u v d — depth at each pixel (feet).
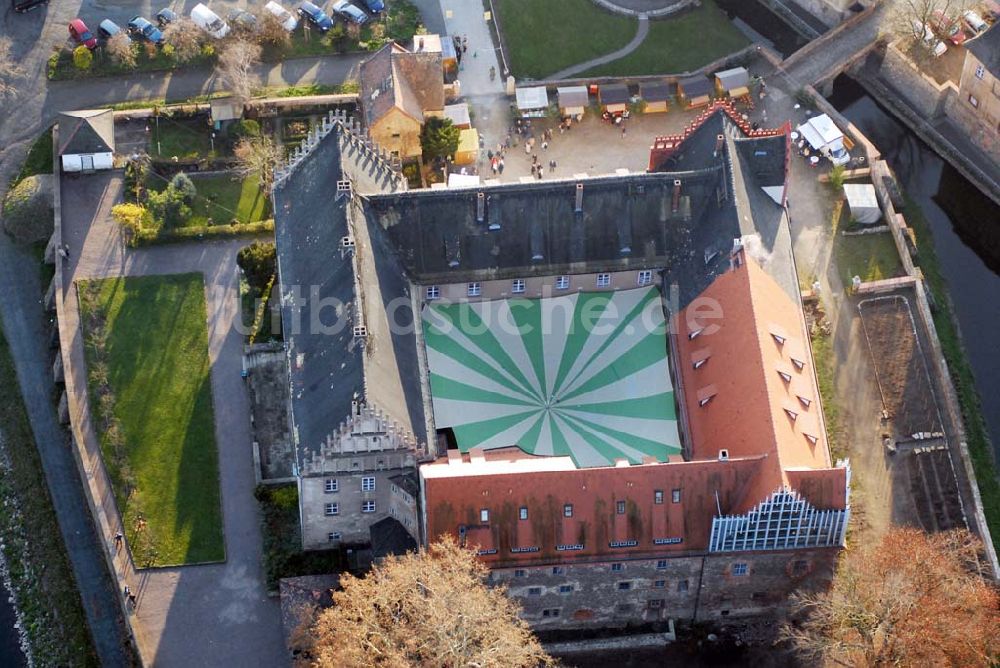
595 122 655.35
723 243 540.52
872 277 604.49
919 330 589.32
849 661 492.54
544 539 488.85
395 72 621.31
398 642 468.75
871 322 590.96
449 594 460.14
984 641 481.87
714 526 485.97
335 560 532.32
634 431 535.19
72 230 618.44
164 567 535.60
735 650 513.04
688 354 539.70
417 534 506.89
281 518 541.75
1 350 597.11
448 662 463.83
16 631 535.19
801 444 500.33
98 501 549.13
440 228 548.72
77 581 543.39
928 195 650.43
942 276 622.54
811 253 611.06
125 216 608.19
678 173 552.82
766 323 517.96
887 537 502.79
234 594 529.45
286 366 568.82
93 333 588.91
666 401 541.75
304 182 555.28
